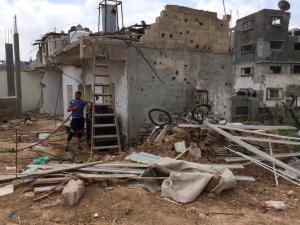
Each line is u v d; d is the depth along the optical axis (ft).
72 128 37.35
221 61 41.83
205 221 17.97
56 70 74.79
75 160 32.24
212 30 41.01
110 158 29.14
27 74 89.81
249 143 30.86
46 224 17.81
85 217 18.44
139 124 36.91
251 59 124.16
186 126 30.58
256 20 121.08
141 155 28.22
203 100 40.16
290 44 121.19
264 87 119.75
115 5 46.91
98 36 37.11
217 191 21.21
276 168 27.17
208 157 28.50
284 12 119.55
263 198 21.76
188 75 39.65
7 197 21.17
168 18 37.93
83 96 47.14
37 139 44.52
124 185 22.40
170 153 28.73
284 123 80.79
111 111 36.78
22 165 30.37
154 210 18.98
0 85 89.92
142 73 36.83
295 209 20.33
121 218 18.26
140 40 36.65
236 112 94.89
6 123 62.69
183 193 20.66
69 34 72.23
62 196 19.67
